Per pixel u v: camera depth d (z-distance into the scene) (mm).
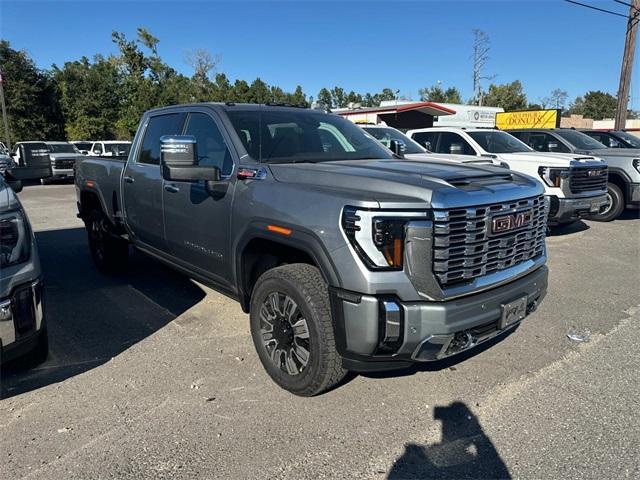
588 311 5043
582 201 8414
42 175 4574
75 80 47188
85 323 4688
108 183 5719
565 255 7508
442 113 31766
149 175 4832
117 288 5766
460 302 2846
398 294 2748
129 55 43469
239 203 3611
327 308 3039
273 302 3387
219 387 3484
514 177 3520
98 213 6145
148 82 40406
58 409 3217
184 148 3486
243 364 3830
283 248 3455
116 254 6188
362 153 4344
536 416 3143
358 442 2879
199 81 42625
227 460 2721
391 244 2725
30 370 3750
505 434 2961
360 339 2783
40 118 43281
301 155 3979
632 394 3400
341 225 2818
